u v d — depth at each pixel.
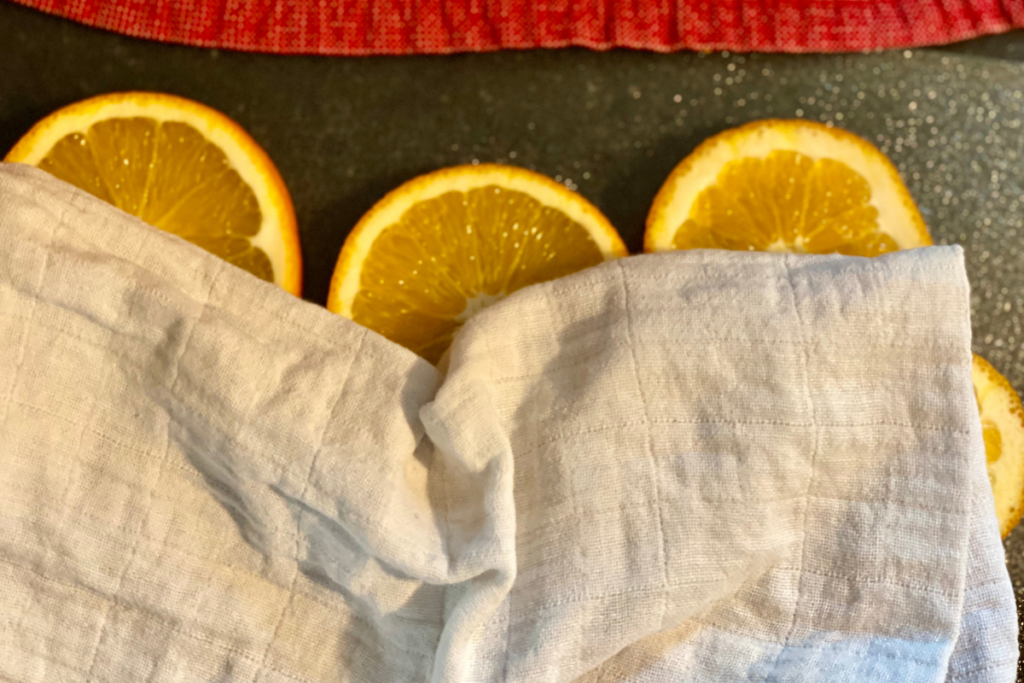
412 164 0.36
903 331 0.32
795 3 0.36
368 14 0.36
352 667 0.32
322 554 0.32
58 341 0.32
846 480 0.32
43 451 0.32
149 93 0.35
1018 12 0.36
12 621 0.32
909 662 0.32
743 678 0.32
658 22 0.36
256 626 0.32
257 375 0.32
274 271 0.35
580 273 0.33
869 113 0.37
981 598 0.32
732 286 0.32
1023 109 0.37
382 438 0.32
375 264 0.35
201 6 0.35
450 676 0.31
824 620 0.32
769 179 0.35
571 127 0.36
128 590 0.32
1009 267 0.37
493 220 0.35
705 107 0.36
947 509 0.32
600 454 0.32
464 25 0.36
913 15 0.36
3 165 0.32
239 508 0.32
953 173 0.37
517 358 0.33
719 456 0.32
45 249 0.32
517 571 0.32
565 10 0.36
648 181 0.36
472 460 0.32
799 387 0.32
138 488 0.32
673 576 0.31
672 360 0.32
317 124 0.36
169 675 0.32
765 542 0.32
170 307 0.32
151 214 0.35
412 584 0.32
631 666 0.32
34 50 0.36
